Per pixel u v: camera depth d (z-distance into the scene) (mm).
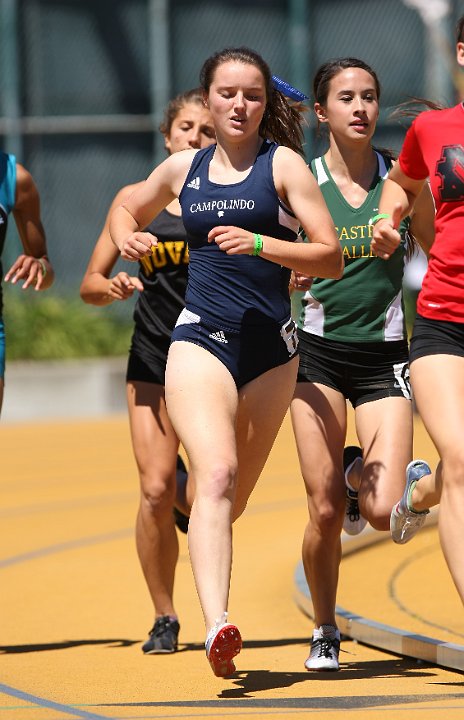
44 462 51062
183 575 28781
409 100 21031
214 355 18062
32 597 26484
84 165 85438
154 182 18906
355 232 20500
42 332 78125
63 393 72312
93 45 85625
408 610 24516
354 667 19953
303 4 86250
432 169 16891
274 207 17891
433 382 16578
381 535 33062
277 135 20234
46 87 85125
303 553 20516
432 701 16953
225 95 17828
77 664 20281
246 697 17500
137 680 18984
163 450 21828
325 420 20281
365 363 20609
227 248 17125
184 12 86625
